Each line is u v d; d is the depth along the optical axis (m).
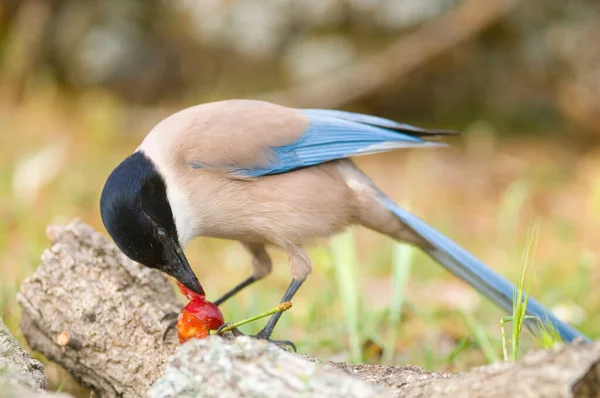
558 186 16.39
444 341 10.12
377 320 9.99
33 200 14.49
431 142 9.29
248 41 17.67
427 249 9.30
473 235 14.24
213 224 8.38
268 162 8.47
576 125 17.98
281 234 8.52
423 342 9.96
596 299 11.73
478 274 9.00
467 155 17.48
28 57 18.72
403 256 10.07
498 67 17.83
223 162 8.25
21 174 14.74
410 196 15.41
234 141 8.34
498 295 8.98
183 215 8.10
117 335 7.32
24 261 11.15
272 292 11.61
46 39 18.78
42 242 12.52
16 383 5.57
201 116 8.51
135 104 18.62
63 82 19.09
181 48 18.33
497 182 16.38
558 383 4.89
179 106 18.30
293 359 5.45
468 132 17.73
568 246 13.83
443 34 17.09
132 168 7.95
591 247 13.77
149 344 7.25
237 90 17.92
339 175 8.92
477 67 17.77
